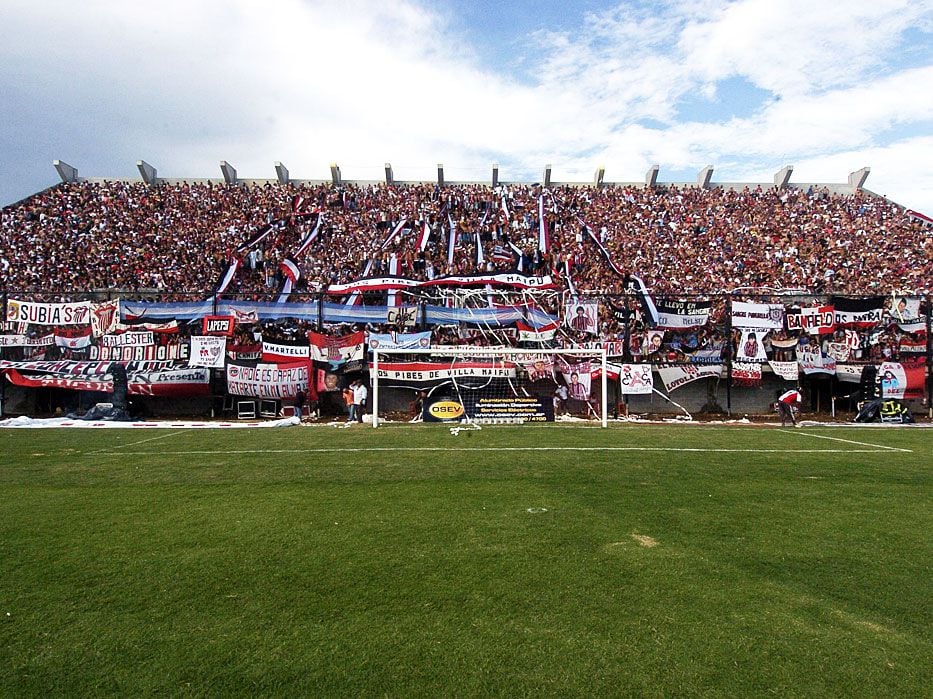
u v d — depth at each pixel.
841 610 4.91
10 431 16.61
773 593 5.23
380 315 21.16
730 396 21.73
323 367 20.47
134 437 15.19
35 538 6.72
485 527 7.11
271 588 5.28
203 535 6.81
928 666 4.05
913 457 12.31
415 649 4.23
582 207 36.50
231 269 28.31
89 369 20.11
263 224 33.34
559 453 12.46
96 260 29.47
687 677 3.89
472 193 37.84
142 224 32.81
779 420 20.61
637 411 21.55
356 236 32.94
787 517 7.67
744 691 3.74
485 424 18.38
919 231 33.47
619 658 4.12
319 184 38.84
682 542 6.60
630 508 8.04
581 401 20.67
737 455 12.38
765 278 29.16
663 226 34.31
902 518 7.68
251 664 4.04
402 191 38.03
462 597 5.09
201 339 20.28
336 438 14.84
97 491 9.05
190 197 35.56
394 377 19.81
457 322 21.23
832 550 6.38
